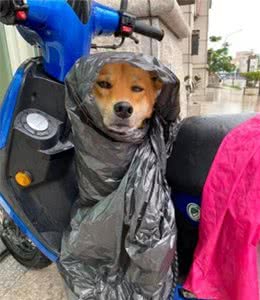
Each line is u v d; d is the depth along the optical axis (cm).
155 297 97
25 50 229
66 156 111
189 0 390
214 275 92
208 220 88
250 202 82
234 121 99
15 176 111
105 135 87
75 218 102
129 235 89
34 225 117
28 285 138
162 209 90
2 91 222
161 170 94
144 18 215
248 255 83
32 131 103
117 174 91
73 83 88
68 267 105
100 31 120
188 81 549
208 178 89
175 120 101
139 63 87
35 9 95
